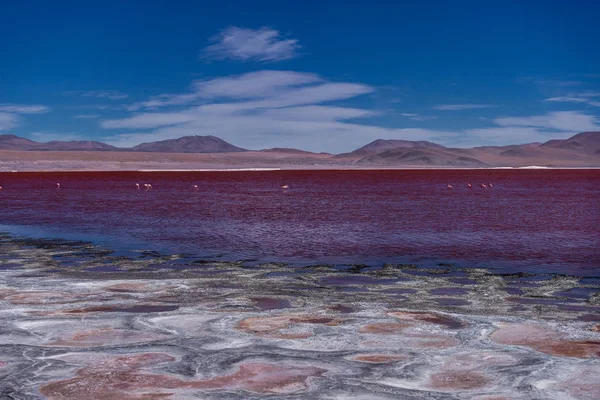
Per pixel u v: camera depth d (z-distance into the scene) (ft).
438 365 24.95
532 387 22.45
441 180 319.68
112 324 31.55
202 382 23.07
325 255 57.26
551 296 39.14
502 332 29.99
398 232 75.51
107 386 22.65
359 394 21.86
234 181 291.17
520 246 63.46
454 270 49.32
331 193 176.24
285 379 23.38
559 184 262.26
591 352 26.66
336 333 29.81
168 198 148.15
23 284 42.88
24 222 88.69
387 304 36.63
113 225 83.87
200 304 36.52
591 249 61.16
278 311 34.63
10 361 25.45
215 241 66.95
